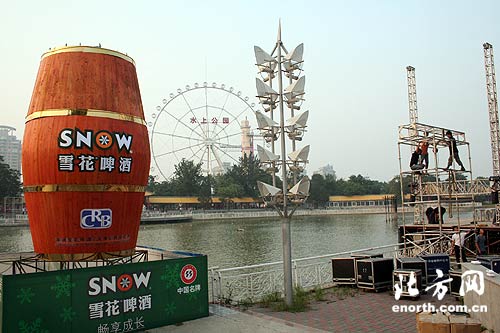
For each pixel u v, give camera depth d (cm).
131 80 1112
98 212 997
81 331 901
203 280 1082
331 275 1577
